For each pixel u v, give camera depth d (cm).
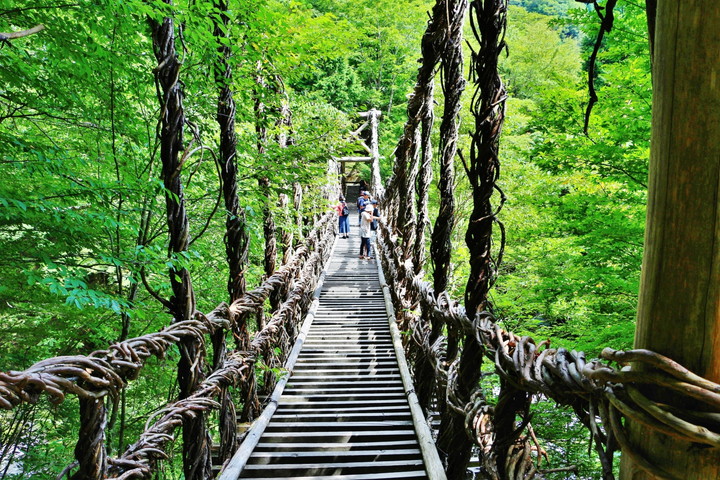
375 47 1809
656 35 60
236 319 227
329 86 1538
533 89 392
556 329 418
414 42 1748
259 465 236
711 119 55
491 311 163
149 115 300
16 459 328
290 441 275
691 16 55
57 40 213
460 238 904
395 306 554
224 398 224
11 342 308
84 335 320
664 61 58
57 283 175
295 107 496
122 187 217
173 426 141
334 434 277
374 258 1009
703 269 56
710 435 53
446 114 265
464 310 187
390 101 1772
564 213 392
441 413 224
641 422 59
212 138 326
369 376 398
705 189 55
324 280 806
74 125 276
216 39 230
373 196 1446
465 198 821
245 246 252
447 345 239
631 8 312
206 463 169
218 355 206
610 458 70
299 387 378
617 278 357
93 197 217
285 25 304
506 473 120
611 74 336
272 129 389
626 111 345
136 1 151
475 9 153
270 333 313
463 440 171
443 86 266
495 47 151
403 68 1773
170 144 159
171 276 163
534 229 463
